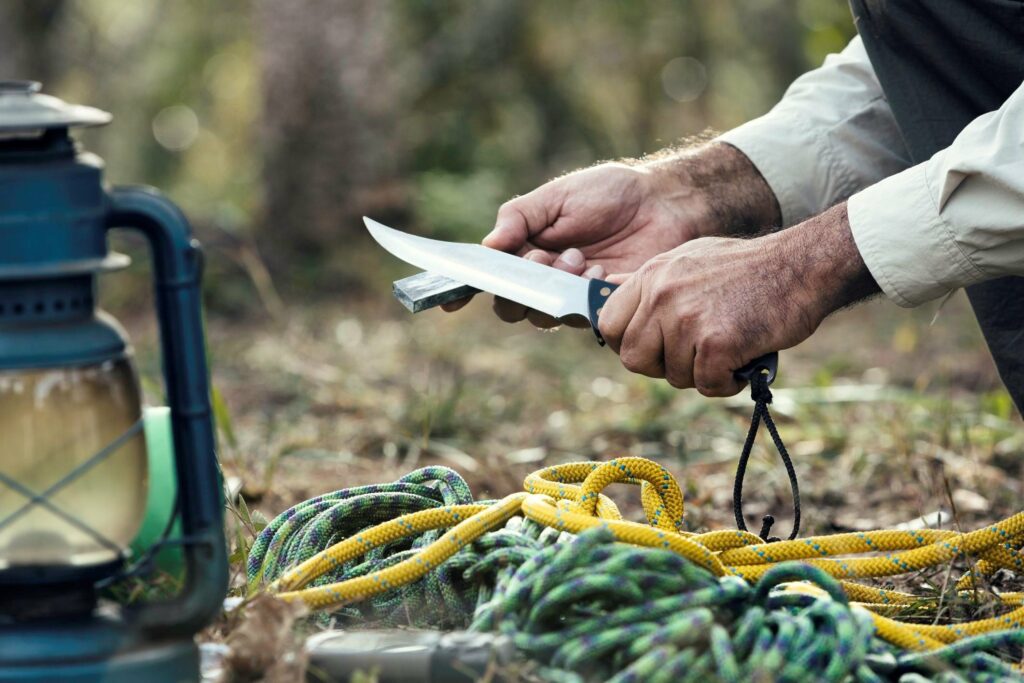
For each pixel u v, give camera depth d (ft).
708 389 10.08
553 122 55.01
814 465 18.07
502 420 22.25
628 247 12.59
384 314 35.45
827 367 26.08
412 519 9.22
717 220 12.82
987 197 9.84
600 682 7.66
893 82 12.12
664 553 7.75
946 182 9.87
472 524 8.81
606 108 56.13
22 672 6.95
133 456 7.24
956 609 10.02
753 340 9.84
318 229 39.60
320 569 9.02
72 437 6.90
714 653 7.19
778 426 21.26
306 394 24.16
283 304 36.65
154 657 7.20
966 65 11.74
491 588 8.72
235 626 8.64
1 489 6.91
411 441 18.58
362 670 7.77
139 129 63.57
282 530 9.77
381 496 9.85
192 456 7.25
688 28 56.44
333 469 18.06
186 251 7.14
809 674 7.21
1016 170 9.63
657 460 19.08
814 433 19.89
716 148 13.14
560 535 8.83
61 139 6.94
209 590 7.27
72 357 6.83
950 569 9.96
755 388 9.88
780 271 9.99
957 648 7.97
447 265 10.57
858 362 28.40
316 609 8.53
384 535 9.17
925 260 10.03
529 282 10.52
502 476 16.72
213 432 7.34
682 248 10.23
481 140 52.49
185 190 57.21
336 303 37.06
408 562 8.66
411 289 10.46
